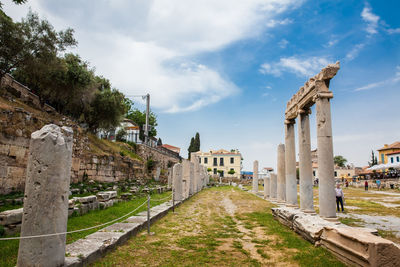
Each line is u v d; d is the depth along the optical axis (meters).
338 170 92.62
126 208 13.68
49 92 25.95
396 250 5.74
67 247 6.59
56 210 5.11
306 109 14.98
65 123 19.83
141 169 37.66
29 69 21.00
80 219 10.07
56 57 22.34
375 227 11.31
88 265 6.05
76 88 26.64
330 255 7.40
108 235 8.02
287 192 17.28
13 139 13.73
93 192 17.30
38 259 4.78
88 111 31.05
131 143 43.50
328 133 11.91
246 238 9.73
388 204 20.58
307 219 9.98
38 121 16.20
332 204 11.38
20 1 12.23
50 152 5.13
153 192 23.27
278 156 22.33
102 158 24.64
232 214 15.58
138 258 6.99
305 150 14.67
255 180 33.84
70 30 22.34
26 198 5.00
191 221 12.79
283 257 7.49
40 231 4.86
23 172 14.31
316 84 12.49
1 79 19.80
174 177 19.27
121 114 34.94
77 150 20.34
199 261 7.01
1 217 7.38
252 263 6.99
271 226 11.70
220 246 8.59
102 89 34.75
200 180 37.62
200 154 88.06
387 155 71.00
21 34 19.53
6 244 6.71
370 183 49.22
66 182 5.44
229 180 73.62
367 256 5.89
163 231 10.31
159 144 84.88
